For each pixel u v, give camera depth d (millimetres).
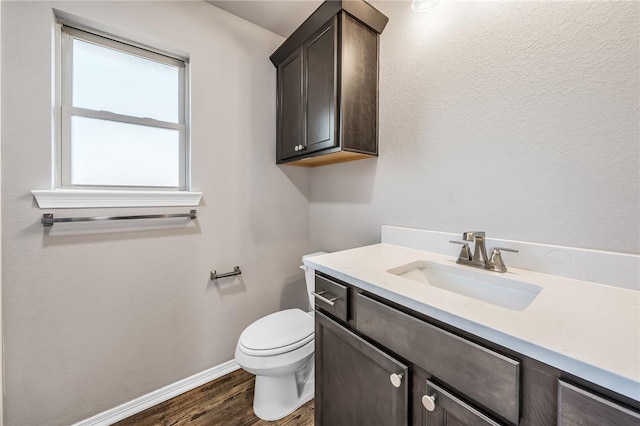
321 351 994
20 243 1051
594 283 765
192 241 1489
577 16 792
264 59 1745
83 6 1154
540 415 460
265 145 1769
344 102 1259
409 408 669
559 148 836
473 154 1047
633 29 702
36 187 1073
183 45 1412
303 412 1321
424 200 1225
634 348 436
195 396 1438
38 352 1097
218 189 1570
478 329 535
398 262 1006
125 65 1342
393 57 1341
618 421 383
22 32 1035
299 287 1976
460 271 939
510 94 939
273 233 1827
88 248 1198
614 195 744
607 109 747
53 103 1119
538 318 546
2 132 1008
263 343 1228
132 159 1370
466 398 562
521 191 922
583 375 409
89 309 1205
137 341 1332
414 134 1256
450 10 1107
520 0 908
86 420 1205
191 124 1455
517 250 880
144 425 1243
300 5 1520
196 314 1515
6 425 1039
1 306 1013
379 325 751
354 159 1565
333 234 1776
